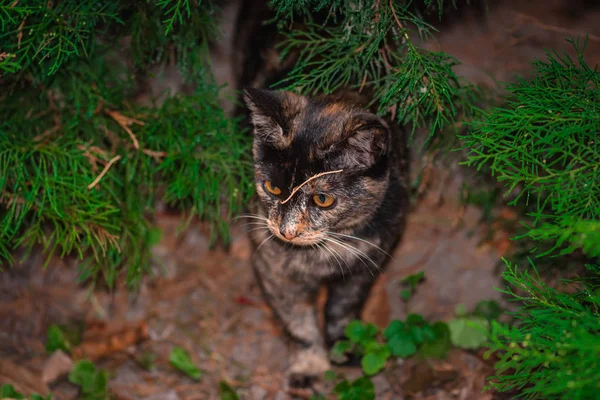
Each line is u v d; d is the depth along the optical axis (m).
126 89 0.92
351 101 0.83
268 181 0.81
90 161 0.85
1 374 0.88
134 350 0.93
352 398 0.87
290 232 0.80
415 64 0.77
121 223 0.87
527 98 0.75
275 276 0.87
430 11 0.86
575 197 0.70
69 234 0.83
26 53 0.78
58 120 0.88
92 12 0.82
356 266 0.86
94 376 0.89
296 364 0.92
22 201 0.83
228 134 0.89
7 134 0.84
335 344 0.91
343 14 0.82
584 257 0.87
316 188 0.80
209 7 0.89
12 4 0.76
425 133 0.92
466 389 0.88
